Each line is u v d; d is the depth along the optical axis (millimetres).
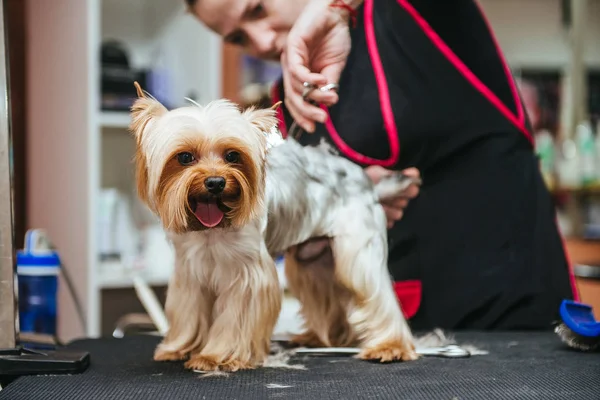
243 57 3717
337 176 1741
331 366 1540
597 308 3004
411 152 2170
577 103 3885
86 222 3109
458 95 2203
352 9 2000
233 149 1492
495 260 2207
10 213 1440
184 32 3701
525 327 2172
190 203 1492
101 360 1619
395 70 2152
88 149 3068
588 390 1255
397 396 1214
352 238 1696
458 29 2258
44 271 2145
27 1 3459
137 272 3367
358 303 1708
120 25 3920
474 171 2240
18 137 3541
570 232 3920
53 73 3332
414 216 2232
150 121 1506
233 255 1549
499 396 1209
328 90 1837
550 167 3957
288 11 2295
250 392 1259
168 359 1600
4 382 1433
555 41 4238
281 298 1614
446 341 1837
